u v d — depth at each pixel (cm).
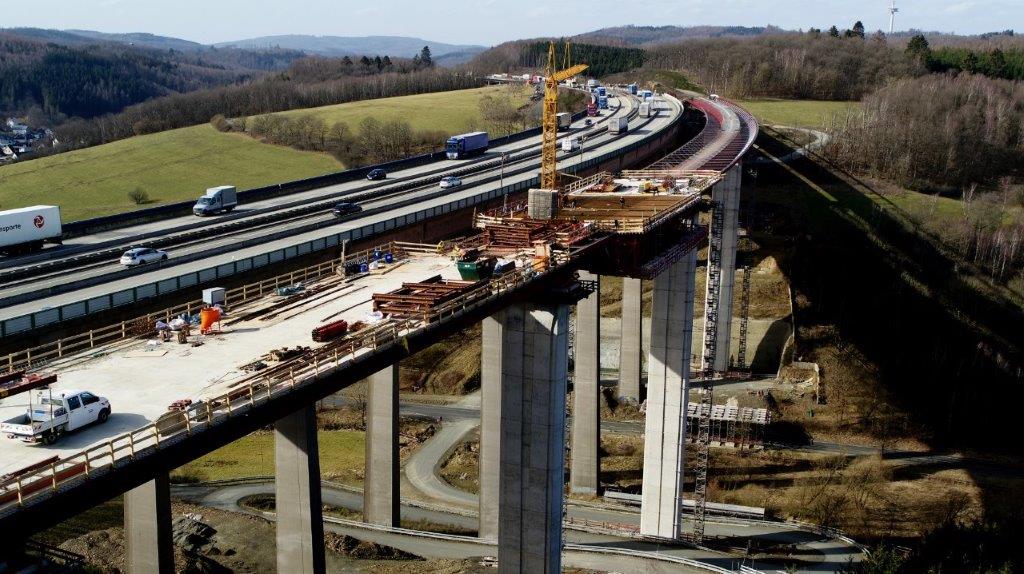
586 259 6556
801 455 10275
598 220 7194
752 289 13912
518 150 17800
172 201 17388
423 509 8488
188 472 9025
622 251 6900
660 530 8138
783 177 18788
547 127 9775
